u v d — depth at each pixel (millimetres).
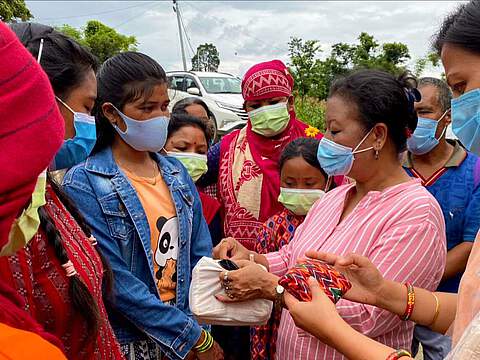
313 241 1984
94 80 1708
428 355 2680
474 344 985
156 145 2094
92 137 1700
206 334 2094
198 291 1900
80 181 1960
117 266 1944
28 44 1561
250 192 3049
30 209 1013
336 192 2148
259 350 2436
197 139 3088
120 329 2008
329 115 1891
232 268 1924
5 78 866
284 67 3189
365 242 1764
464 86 1389
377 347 1245
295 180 2553
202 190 3369
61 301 1346
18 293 1170
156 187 2168
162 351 2072
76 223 1568
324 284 1436
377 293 1552
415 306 1562
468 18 1324
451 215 2695
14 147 874
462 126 1470
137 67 2021
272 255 2244
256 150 3129
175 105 4000
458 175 2717
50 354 883
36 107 903
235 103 11789
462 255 2619
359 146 1839
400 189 1805
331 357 1782
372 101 1793
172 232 2141
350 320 1693
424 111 2703
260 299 1928
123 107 2018
